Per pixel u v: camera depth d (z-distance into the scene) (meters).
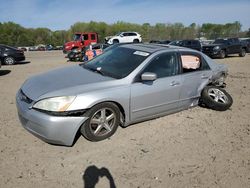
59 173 3.52
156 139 4.59
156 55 5.01
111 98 4.26
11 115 5.39
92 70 5.00
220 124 5.39
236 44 22.22
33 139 4.34
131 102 4.56
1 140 4.27
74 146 4.19
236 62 17.88
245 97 7.50
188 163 3.91
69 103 3.89
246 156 4.19
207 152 4.25
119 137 4.55
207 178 3.59
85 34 28.19
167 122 5.31
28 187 3.24
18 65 15.65
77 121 3.95
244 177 3.65
